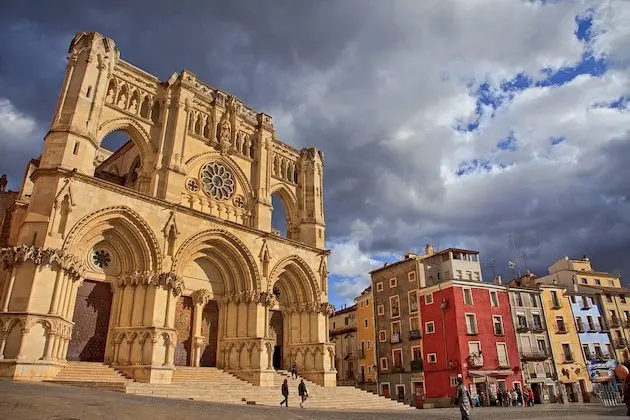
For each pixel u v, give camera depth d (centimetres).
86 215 3147
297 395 3500
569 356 6831
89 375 2902
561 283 8188
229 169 4634
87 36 3694
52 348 2745
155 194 3794
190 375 3534
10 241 3672
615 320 7494
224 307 4131
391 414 2877
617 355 7231
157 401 2119
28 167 4234
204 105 4538
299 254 4812
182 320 3853
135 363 3144
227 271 4212
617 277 8519
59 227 3011
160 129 4081
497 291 6688
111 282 3419
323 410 2911
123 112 3856
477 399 5653
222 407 2262
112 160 4975
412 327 6744
